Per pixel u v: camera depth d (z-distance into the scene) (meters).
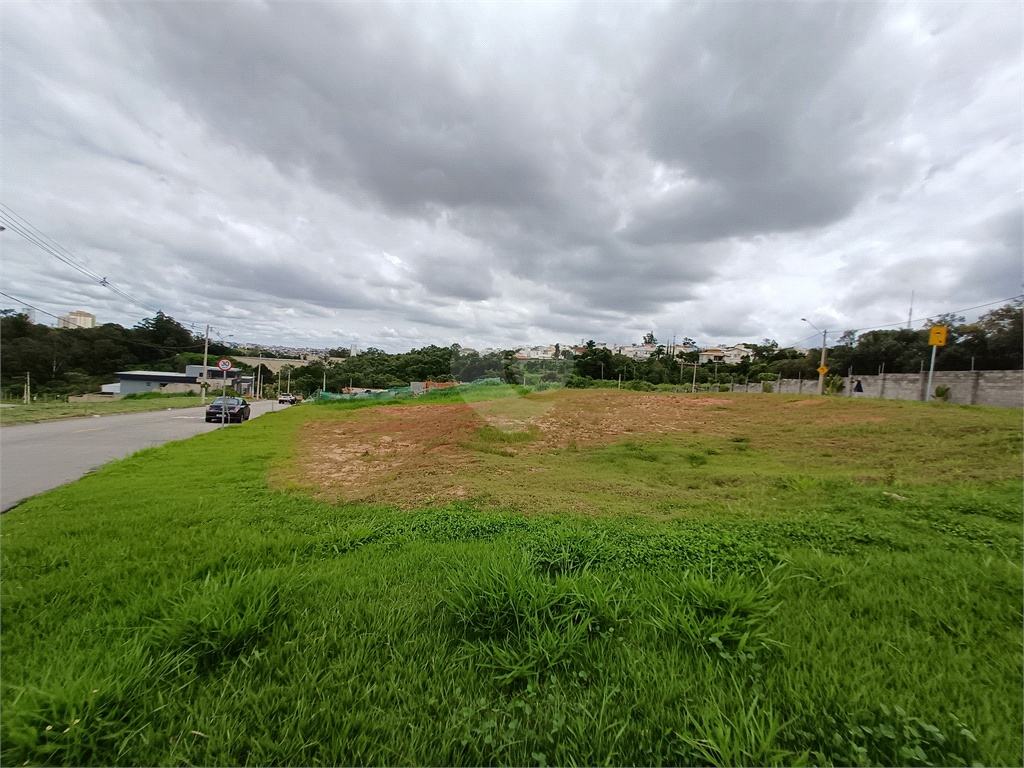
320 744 1.46
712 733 1.46
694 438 9.95
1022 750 1.41
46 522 4.33
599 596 2.26
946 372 19.61
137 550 3.43
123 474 7.11
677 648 1.98
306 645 2.03
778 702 1.65
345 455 9.04
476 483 6.11
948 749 1.42
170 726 1.55
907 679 1.78
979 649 2.00
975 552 3.29
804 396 15.24
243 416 20.27
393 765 1.39
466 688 1.76
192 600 2.15
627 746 1.47
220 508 4.89
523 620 2.08
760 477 6.34
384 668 1.87
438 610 2.37
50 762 1.43
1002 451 7.25
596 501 5.22
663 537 3.59
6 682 1.75
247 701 1.66
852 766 1.36
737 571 2.79
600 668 1.85
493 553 3.03
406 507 5.08
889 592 2.57
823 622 2.22
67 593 2.70
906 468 6.74
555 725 1.51
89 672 1.72
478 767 1.39
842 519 4.16
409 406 19.00
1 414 19.27
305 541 3.66
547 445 9.27
